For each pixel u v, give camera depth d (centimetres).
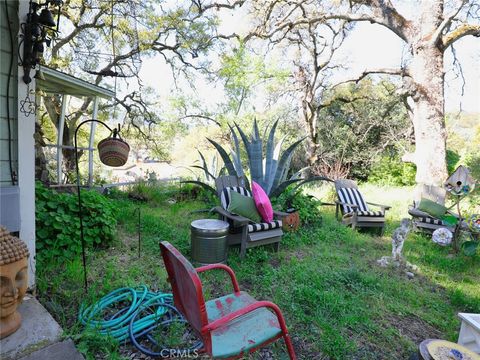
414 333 245
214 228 324
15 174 226
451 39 839
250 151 538
